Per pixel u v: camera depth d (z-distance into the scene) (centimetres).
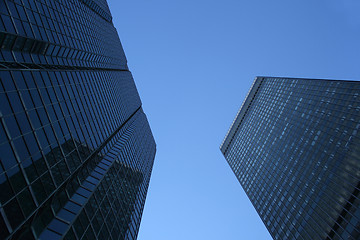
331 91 8581
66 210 3316
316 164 7425
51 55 4797
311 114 8862
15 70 2912
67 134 3816
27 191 2534
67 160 3584
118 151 6512
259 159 10881
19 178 2452
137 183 7481
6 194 2239
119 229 4775
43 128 3142
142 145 10206
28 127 2819
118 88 9162
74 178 3950
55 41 4822
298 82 10750
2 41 3312
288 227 7481
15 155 2470
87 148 4497
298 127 9181
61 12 5628
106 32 9975
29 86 3098
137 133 10075
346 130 7012
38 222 2752
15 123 2608
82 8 7575
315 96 9206
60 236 2894
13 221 2255
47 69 3891
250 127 13062
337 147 6988
